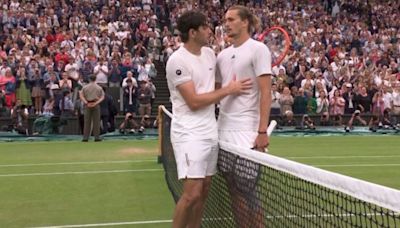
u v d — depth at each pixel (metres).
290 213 4.76
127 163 14.17
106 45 26.20
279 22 32.00
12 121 21.88
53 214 8.47
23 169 13.34
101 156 15.71
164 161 12.69
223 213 5.77
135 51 26.45
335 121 24.69
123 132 22.19
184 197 5.23
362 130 24.05
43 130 21.94
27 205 9.16
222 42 22.62
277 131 22.94
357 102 25.00
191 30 5.23
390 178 11.93
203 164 5.21
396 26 34.75
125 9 29.86
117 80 23.72
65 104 22.41
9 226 7.72
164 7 32.56
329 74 26.39
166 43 27.67
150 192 10.17
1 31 27.28
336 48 29.69
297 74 25.69
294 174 3.95
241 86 5.22
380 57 29.09
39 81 22.86
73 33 27.38
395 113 24.64
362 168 13.45
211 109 5.36
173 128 5.32
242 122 5.36
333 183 3.39
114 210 8.69
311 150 17.28
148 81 23.91
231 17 5.36
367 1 36.91
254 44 5.30
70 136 21.42
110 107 21.97
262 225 4.92
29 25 27.67
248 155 4.82
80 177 12.00
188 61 5.23
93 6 30.30
